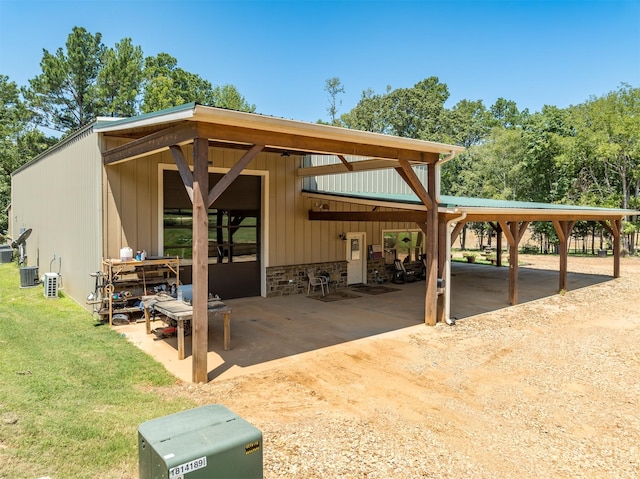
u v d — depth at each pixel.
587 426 4.75
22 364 5.83
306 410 4.96
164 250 9.77
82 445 3.82
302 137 6.70
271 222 11.77
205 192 5.71
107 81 26.92
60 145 11.55
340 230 13.44
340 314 9.95
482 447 4.23
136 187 9.25
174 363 6.38
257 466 2.69
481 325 9.15
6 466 3.41
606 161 24.52
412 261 16.00
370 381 5.96
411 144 7.88
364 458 3.91
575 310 10.86
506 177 29.94
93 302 8.34
